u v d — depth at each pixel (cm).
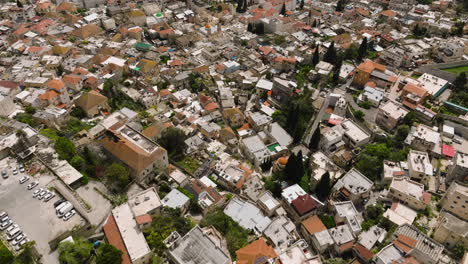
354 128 16212
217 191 13200
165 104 18962
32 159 12225
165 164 13600
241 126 17688
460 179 13138
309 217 12319
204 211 12206
